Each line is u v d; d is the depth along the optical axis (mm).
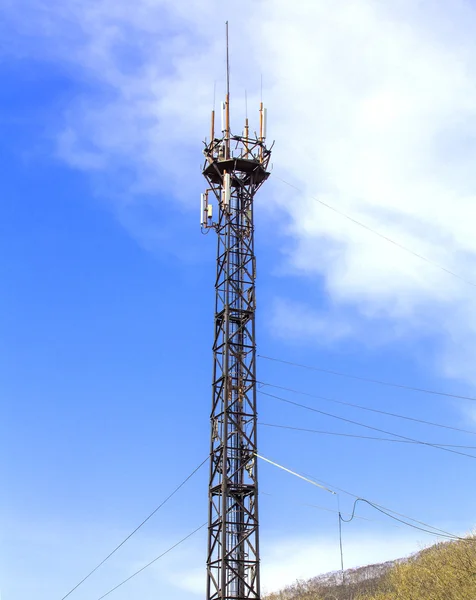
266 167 63406
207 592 51781
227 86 65188
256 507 54094
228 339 57844
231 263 60625
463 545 95812
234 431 55969
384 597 101688
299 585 119750
